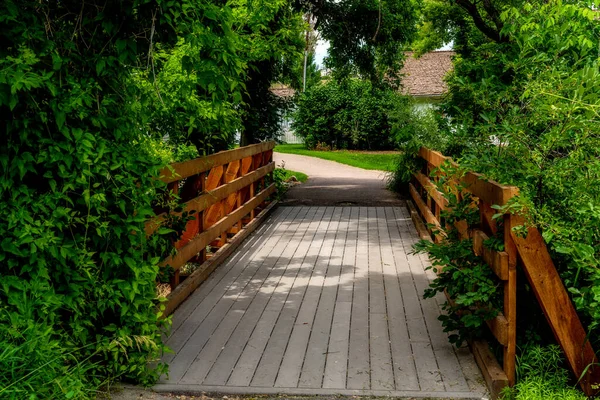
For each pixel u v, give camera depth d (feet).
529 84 13.75
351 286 21.17
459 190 15.81
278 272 23.11
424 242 16.14
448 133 16.34
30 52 11.41
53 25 12.64
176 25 13.37
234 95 14.65
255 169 34.09
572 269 12.81
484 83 15.80
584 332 12.19
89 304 13.01
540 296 12.14
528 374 12.63
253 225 31.48
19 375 10.74
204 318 17.90
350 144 101.91
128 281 13.60
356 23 46.68
